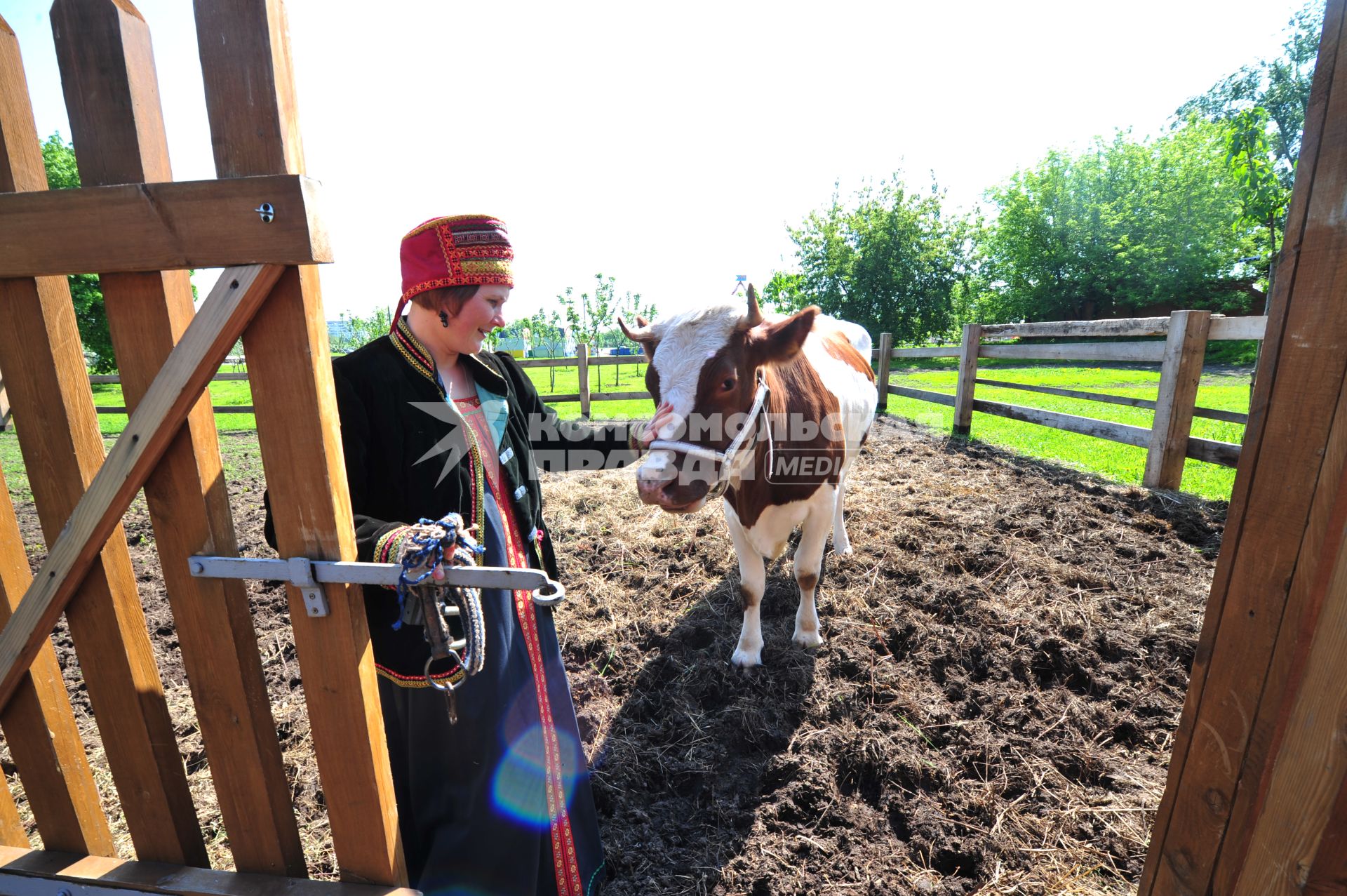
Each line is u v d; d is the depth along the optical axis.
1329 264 0.89
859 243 28.39
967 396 7.86
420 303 1.42
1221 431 7.22
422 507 1.42
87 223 1.06
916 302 27.98
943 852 2.01
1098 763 2.32
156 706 1.42
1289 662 0.97
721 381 2.15
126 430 1.15
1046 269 30.39
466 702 1.42
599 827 2.10
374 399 1.39
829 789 2.25
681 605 3.57
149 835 1.50
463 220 1.36
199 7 0.96
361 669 1.27
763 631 3.24
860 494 5.36
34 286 1.19
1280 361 0.98
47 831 1.55
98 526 1.21
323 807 2.28
